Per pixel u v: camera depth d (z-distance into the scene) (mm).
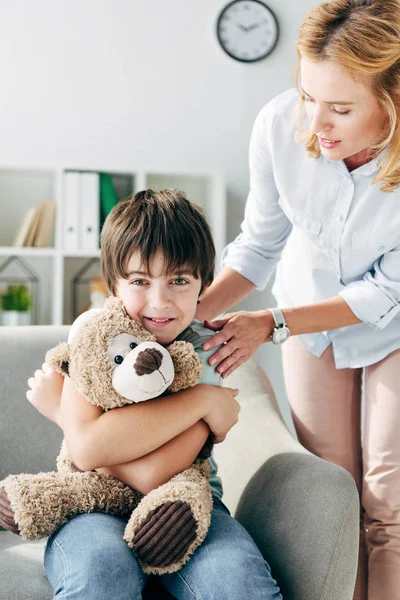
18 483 1192
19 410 1587
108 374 1187
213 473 1394
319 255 1595
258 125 1544
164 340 1279
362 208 1455
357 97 1227
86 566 1076
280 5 3244
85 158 3094
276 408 1615
